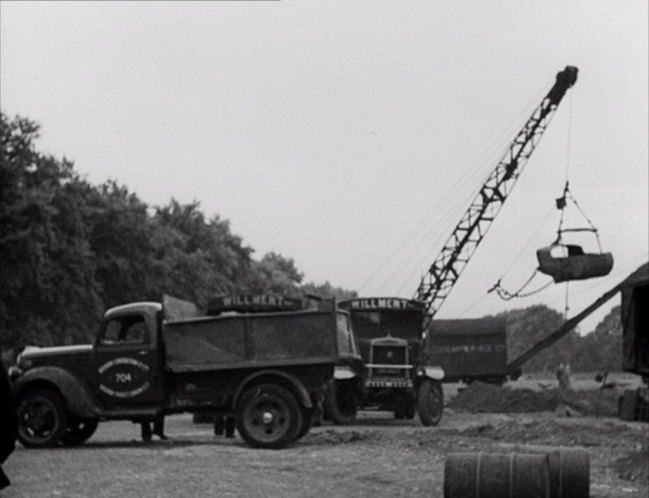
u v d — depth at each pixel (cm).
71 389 1723
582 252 3338
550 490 923
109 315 1762
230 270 8606
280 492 1134
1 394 408
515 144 4588
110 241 6197
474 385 3884
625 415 2858
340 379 2441
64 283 5262
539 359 13225
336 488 1175
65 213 5556
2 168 5134
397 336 2919
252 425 1708
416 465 1440
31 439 1720
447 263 4656
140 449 1694
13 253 4978
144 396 1738
